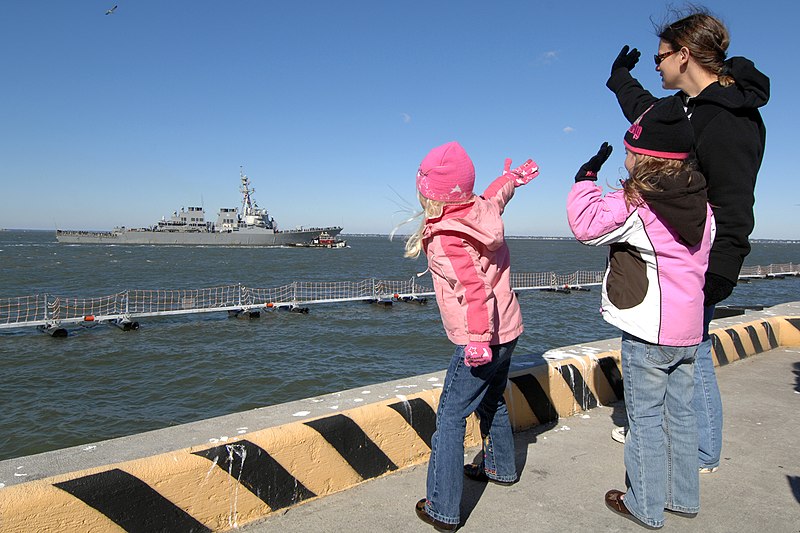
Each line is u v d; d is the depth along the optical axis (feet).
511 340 7.79
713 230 7.71
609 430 11.69
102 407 38.17
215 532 7.47
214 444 7.65
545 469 9.75
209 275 158.30
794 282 154.61
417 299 98.37
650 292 7.46
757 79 7.75
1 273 152.15
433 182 7.16
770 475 9.64
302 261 240.73
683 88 8.64
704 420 9.59
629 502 8.04
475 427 10.87
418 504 8.08
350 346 59.41
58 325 65.41
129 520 6.73
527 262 264.72
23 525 6.04
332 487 8.68
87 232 408.67
